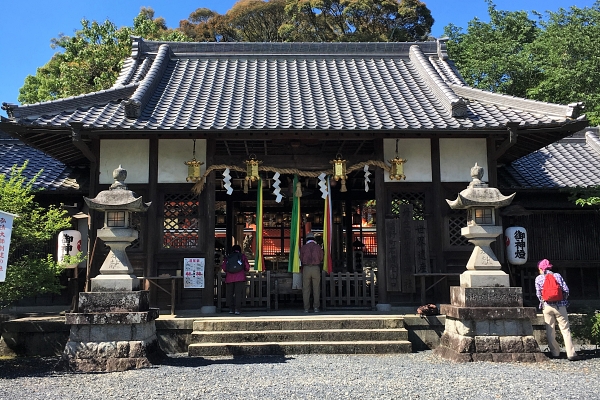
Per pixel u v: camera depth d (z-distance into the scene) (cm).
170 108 1062
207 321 886
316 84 1234
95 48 2231
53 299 1182
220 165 1048
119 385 615
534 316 763
